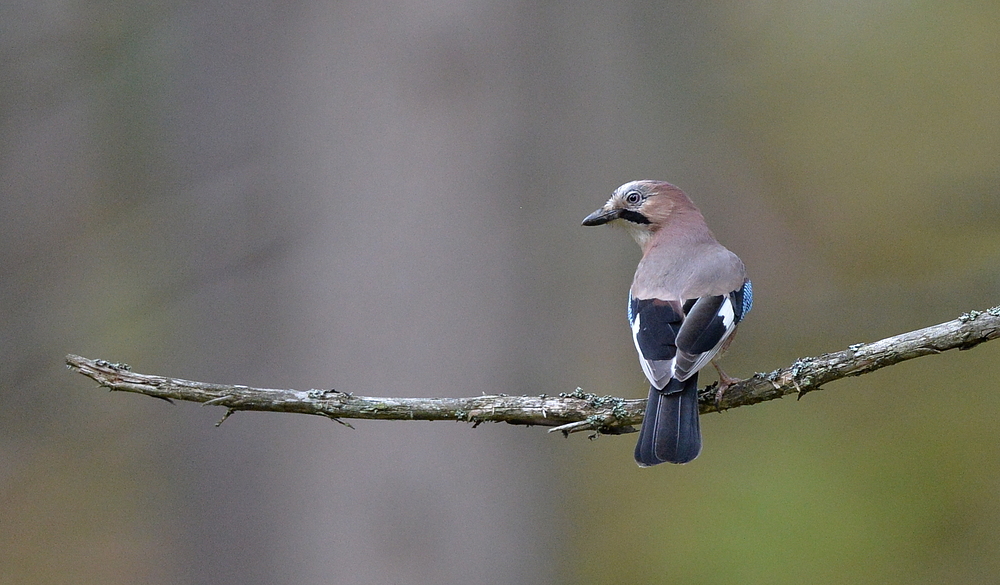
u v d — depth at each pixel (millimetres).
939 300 12906
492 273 10625
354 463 10539
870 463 13836
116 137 13828
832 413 14484
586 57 11734
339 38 10680
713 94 15570
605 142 12117
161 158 13477
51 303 14109
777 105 16141
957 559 12945
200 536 10953
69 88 12945
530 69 10984
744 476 13977
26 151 13875
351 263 10586
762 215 15766
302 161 10727
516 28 10836
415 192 10570
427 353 10516
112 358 14133
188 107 11430
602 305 13766
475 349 10539
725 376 8023
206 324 10938
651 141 14469
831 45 16156
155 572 14242
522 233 10805
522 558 10570
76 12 12539
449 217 10594
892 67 16125
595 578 13469
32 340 14062
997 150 15656
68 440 14891
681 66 15258
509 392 10594
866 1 15906
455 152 10594
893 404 14406
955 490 13469
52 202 14156
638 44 13703
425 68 10594
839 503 13492
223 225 10836
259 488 10750
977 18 15844
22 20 12555
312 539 10555
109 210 14125
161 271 12711
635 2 13586
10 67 12773
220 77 11094
